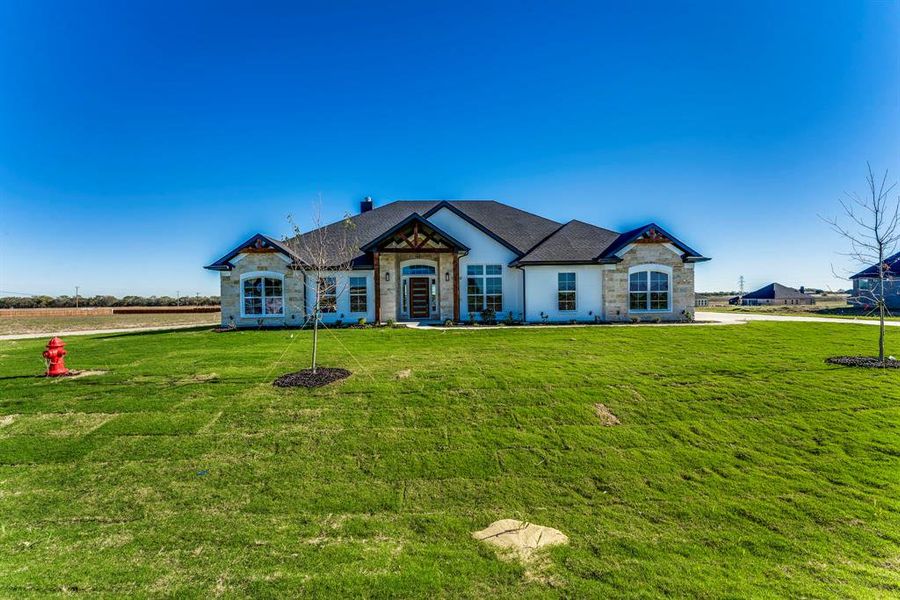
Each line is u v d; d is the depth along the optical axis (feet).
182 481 19.65
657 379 31.58
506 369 34.19
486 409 26.66
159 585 13.38
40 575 13.84
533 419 25.52
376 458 21.58
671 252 73.05
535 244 81.25
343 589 13.15
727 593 13.05
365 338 52.34
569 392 28.99
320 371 33.47
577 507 17.94
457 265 72.23
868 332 52.70
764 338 48.49
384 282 72.59
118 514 17.39
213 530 16.31
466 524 16.79
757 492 18.85
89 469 20.61
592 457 21.70
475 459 21.52
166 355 41.81
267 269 72.13
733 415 26.03
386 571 13.97
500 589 13.17
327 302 73.31
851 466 20.79
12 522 16.88
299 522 16.88
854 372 32.96
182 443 22.81
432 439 23.30
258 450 22.16
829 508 17.63
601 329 58.39
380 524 16.76
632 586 13.33
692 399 28.04
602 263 72.28
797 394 28.68
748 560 14.67
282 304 72.49
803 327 58.23
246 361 38.29
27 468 20.72
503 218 90.38
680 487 19.30
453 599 12.74
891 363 34.86
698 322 69.15
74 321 112.98
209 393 29.25
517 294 76.38
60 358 34.45
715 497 18.52
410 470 20.62
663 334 52.49
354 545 15.42
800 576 13.87
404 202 95.09
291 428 24.26
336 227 85.20
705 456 21.83
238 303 71.97
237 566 14.28
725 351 41.11
